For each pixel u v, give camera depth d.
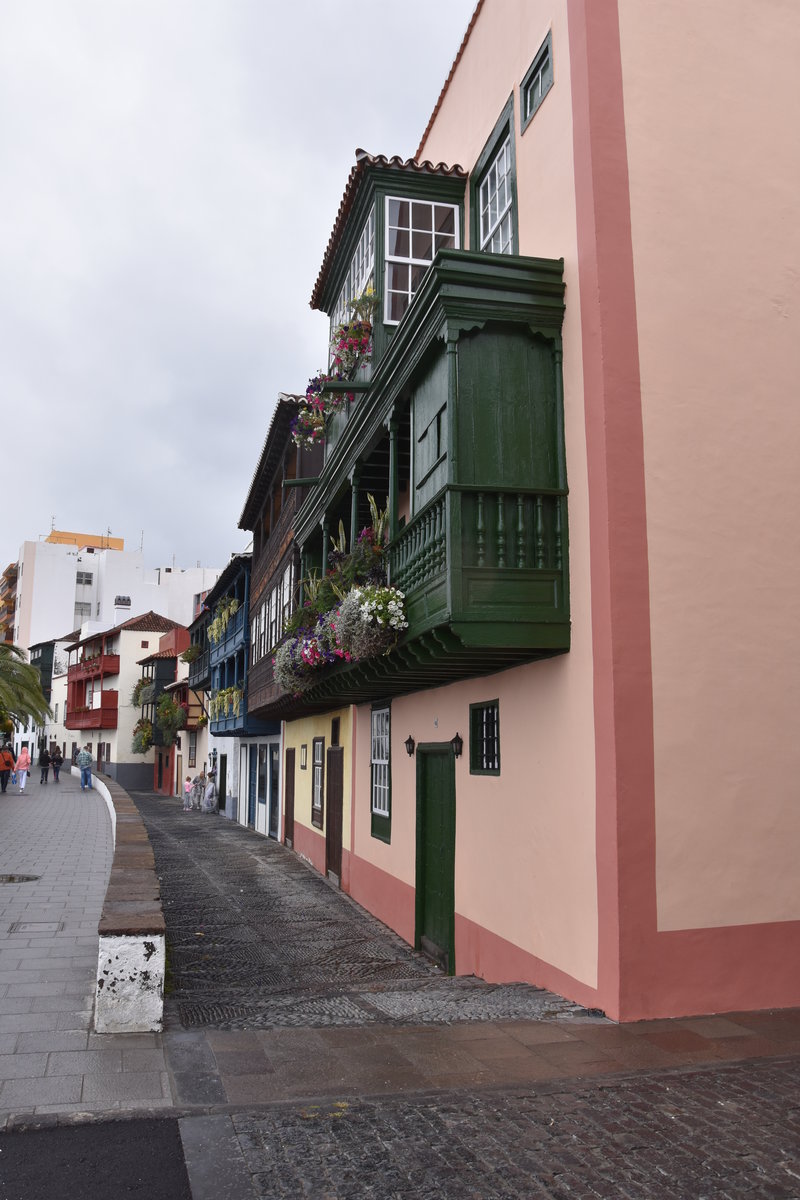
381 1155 3.74
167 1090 4.38
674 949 6.14
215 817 33.47
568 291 7.34
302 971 9.45
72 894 10.39
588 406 6.88
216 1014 6.39
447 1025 5.79
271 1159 3.68
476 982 8.06
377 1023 5.88
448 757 9.97
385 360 9.00
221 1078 4.57
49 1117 4.00
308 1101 4.28
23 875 11.90
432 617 7.39
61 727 71.56
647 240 6.96
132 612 75.75
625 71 7.18
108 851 14.84
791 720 6.70
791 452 7.07
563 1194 3.45
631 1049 5.24
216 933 11.55
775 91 7.54
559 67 7.74
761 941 6.35
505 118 9.14
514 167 8.80
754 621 6.71
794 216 7.42
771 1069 4.88
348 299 12.39
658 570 6.54
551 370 7.38
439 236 10.62
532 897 7.53
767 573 6.82
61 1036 5.20
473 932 8.95
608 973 6.15
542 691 7.48
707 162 7.23
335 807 16.61
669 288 6.95
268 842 23.81
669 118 7.20
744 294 7.14
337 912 13.43
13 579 85.12
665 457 6.71
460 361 7.22
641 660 6.39
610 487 6.55
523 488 7.10
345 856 15.38
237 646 26.72
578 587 6.91
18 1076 4.52
